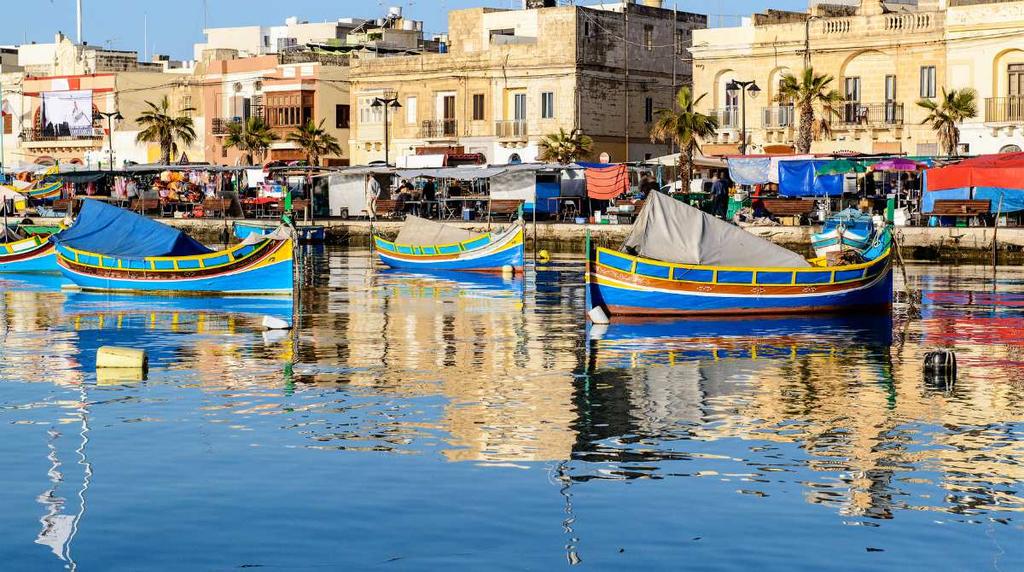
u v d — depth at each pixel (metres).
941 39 81.19
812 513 21.78
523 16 104.12
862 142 84.94
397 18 125.75
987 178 63.28
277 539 20.48
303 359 37.22
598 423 28.31
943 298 52.44
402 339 41.50
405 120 106.06
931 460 25.11
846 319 46.12
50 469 24.34
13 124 134.12
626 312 46.09
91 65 133.62
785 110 87.75
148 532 20.84
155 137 114.44
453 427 27.88
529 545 20.25
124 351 35.56
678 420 28.64
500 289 58.69
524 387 32.66
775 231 70.44
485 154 101.44
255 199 95.88
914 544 20.31
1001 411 29.59
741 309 46.38
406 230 70.19
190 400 30.84
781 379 33.88
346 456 25.31
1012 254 66.19
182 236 57.91
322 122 110.50
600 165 77.19
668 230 46.47
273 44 137.62
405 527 21.00
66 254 57.12
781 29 87.31
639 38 102.19
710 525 21.17
